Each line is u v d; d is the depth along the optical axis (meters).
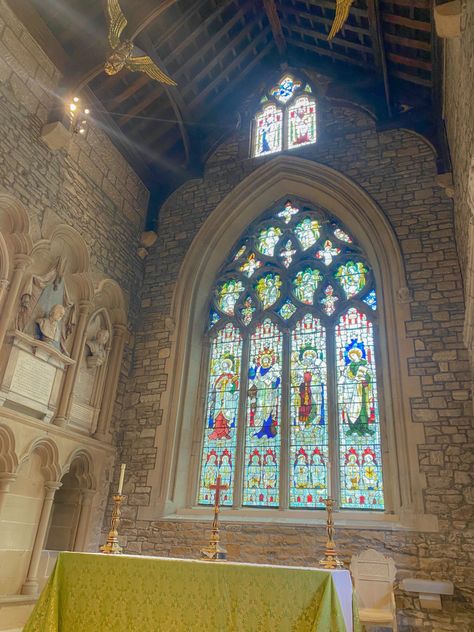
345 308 9.52
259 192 10.95
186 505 8.90
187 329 10.02
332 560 4.77
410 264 8.86
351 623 4.34
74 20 8.72
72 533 8.31
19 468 7.25
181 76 10.59
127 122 10.76
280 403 9.16
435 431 7.54
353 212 9.84
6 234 7.55
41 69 8.58
